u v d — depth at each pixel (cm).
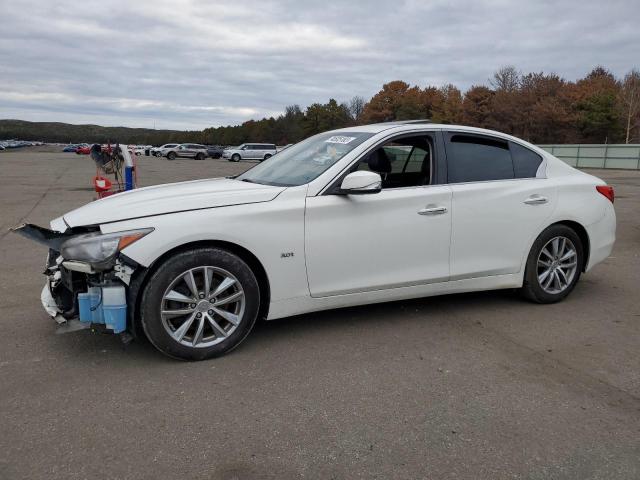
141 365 356
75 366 354
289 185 405
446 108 7381
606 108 5716
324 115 9231
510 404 312
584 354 385
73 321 356
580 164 4262
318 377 343
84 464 251
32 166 3362
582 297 522
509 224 459
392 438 276
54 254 398
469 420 294
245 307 371
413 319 452
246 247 365
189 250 352
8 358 365
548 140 6231
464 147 456
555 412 304
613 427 289
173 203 364
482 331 427
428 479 245
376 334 417
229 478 243
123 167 829
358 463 255
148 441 270
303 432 280
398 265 420
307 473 247
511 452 265
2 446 263
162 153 5475
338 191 397
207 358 365
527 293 489
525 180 474
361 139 431
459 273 445
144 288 348
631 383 341
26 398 311
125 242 335
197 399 313
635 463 258
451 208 433
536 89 6406
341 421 292
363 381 339
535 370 358
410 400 315
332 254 395
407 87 8312
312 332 420
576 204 491
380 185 383
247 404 308
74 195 1535
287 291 386
